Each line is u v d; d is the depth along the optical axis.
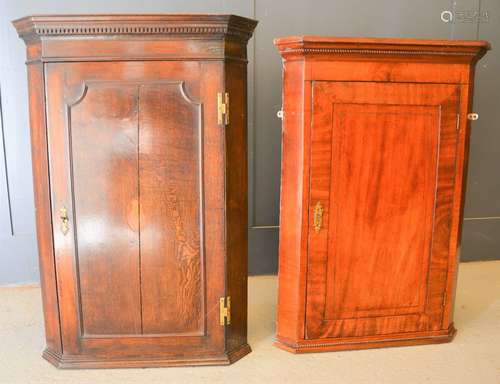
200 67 1.72
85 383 1.82
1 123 2.64
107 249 1.84
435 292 2.10
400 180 1.97
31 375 1.88
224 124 1.77
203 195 1.81
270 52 2.84
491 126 3.19
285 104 1.91
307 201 1.92
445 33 3.00
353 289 2.03
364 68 1.85
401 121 1.92
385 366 1.96
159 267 1.86
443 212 2.03
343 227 1.97
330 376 1.88
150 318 1.90
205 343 1.93
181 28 1.68
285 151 1.94
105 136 1.76
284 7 2.81
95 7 2.64
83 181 1.79
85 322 1.89
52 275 1.88
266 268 3.06
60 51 1.70
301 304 2.01
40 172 1.83
